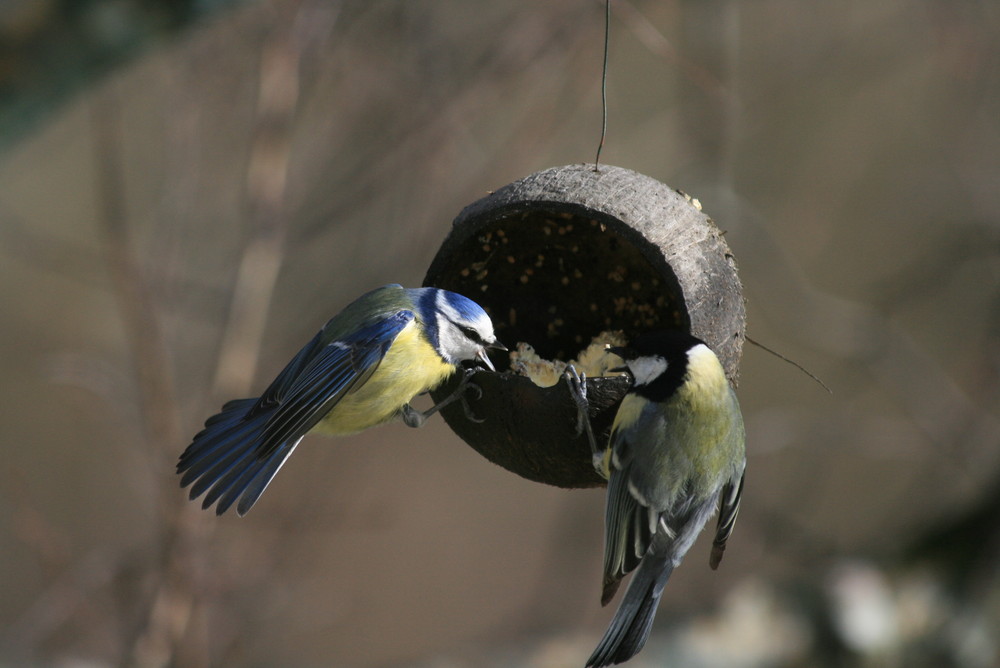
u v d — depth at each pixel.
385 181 12.98
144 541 13.46
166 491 11.37
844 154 17.84
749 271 13.89
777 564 14.06
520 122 12.95
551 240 7.73
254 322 11.99
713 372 6.81
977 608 11.77
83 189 17.55
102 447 17.27
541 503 18.97
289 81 12.00
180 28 9.39
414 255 12.91
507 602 17.48
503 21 13.02
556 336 8.09
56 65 9.21
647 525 6.65
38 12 9.03
